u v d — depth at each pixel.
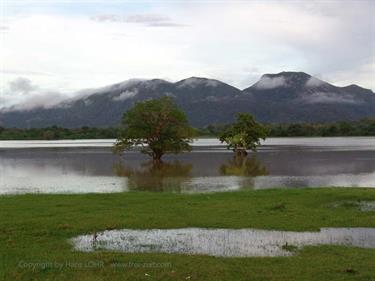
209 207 25.19
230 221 21.59
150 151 73.56
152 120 66.62
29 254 15.98
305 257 15.64
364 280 13.21
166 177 47.25
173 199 28.16
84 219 21.94
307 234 19.38
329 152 84.50
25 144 148.38
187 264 14.72
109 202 27.02
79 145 133.62
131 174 50.56
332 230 20.09
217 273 13.82
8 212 23.64
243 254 16.36
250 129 80.00
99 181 44.25
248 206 25.47
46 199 28.23
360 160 65.81
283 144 121.44
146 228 20.34
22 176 49.19
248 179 44.53
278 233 19.53
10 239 18.05
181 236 19.02
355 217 22.59
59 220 21.62
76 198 28.66
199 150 97.75
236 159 70.31
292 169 54.19
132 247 17.39
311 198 28.12
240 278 13.40
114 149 72.31
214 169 55.22
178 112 67.56
